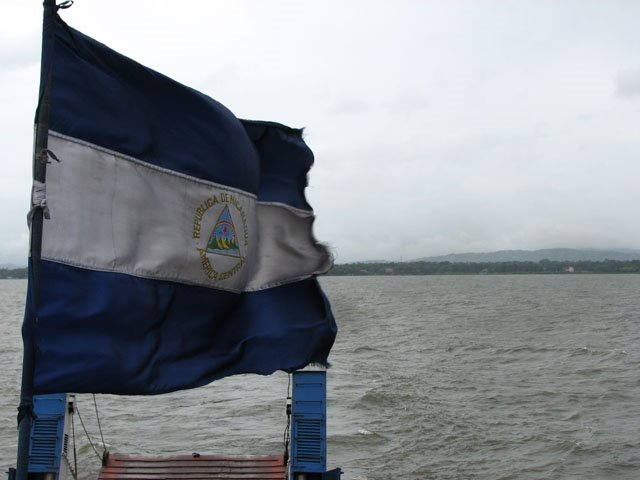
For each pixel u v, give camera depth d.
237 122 7.17
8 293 173.12
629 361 32.97
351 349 38.31
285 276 7.75
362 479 15.38
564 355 35.56
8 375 29.08
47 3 5.22
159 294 6.45
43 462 8.20
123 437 18.39
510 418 20.84
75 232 5.78
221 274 7.04
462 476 15.64
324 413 8.90
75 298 5.77
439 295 121.25
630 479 15.52
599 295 117.12
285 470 9.56
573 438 18.56
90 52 5.97
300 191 7.98
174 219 6.60
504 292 134.50
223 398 23.16
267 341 7.41
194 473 9.62
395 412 21.50
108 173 6.04
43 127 5.11
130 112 6.25
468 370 30.45
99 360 5.80
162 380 6.41
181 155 6.68
